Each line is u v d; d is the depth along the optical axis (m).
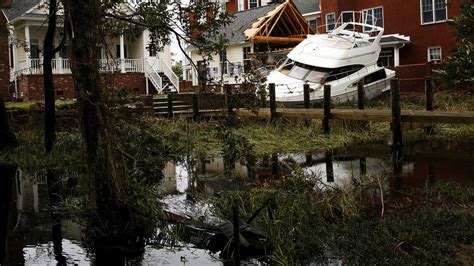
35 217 6.88
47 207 7.38
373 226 5.70
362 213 6.28
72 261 5.22
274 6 30.27
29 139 13.09
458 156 10.68
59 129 14.52
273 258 4.94
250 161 10.34
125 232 5.70
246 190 7.80
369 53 19.92
